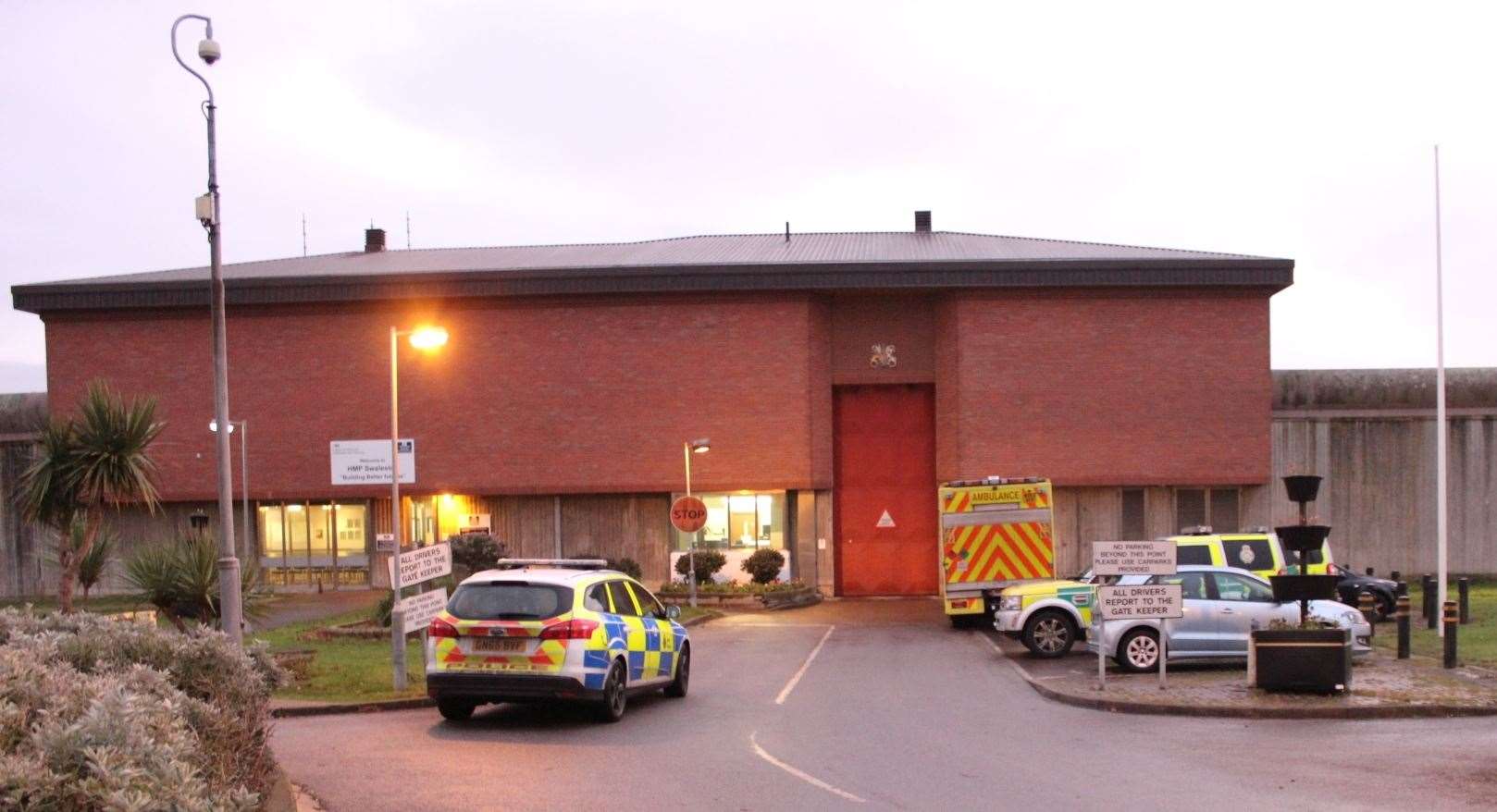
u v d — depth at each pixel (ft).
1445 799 32.07
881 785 33.91
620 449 123.34
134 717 16.11
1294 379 124.88
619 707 46.21
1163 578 61.52
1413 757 38.01
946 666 67.05
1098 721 46.32
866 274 120.57
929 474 127.95
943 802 31.78
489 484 123.85
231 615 53.31
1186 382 121.60
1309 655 50.01
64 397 126.93
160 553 67.97
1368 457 123.54
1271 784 33.99
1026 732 43.62
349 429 125.18
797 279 120.67
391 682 55.47
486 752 39.11
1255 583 61.26
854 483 128.16
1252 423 121.70
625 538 124.57
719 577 122.42
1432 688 51.34
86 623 26.84
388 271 125.70
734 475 122.42
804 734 43.16
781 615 105.50
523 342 124.47
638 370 123.65
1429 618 82.99
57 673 18.60
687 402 123.03
